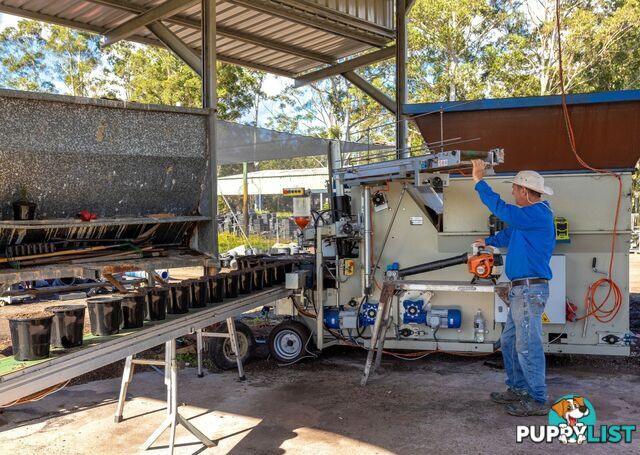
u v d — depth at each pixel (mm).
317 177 21203
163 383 5180
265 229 20359
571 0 22906
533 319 4184
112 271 4074
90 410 4480
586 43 21844
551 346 5332
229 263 8547
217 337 5539
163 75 23109
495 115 5480
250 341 5746
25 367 2775
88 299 3537
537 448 3678
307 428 4059
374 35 9406
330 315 5801
